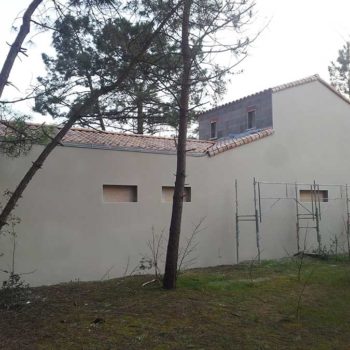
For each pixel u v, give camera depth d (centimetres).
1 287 909
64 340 608
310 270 1177
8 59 646
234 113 1733
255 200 1329
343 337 686
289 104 1511
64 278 1014
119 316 718
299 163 1503
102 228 1077
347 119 1669
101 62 788
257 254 1353
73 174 1046
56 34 786
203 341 629
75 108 799
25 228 973
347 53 3167
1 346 580
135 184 1137
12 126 762
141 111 897
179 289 891
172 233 902
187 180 1230
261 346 623
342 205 1600
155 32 788
